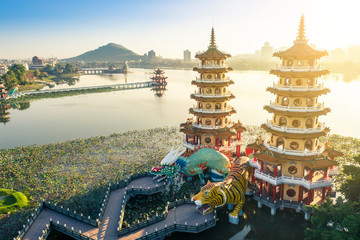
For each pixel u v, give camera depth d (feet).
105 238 117.91
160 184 165.89
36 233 120.47
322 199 136.36
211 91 193.67
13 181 182.50
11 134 318.45
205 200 127.13
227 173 168.55
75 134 313.32
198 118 203.92
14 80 630.74
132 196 158.10
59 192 166.50
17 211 147.33
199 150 172.45
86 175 189.06
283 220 138.41
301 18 130.82
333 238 90.68
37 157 223.30
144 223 125.59
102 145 252.83
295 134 133.08
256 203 149.69
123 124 357.20
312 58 128.98
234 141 200.95
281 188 140.26
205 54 188.03
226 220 140.67
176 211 138.41
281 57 136.36
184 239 130.41
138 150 239.09
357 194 121.90
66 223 128.36
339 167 190.70
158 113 423.23
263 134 280.10
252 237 132.98
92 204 152.05
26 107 487.61
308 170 147.43
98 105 501.15
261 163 140.87
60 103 524.11
